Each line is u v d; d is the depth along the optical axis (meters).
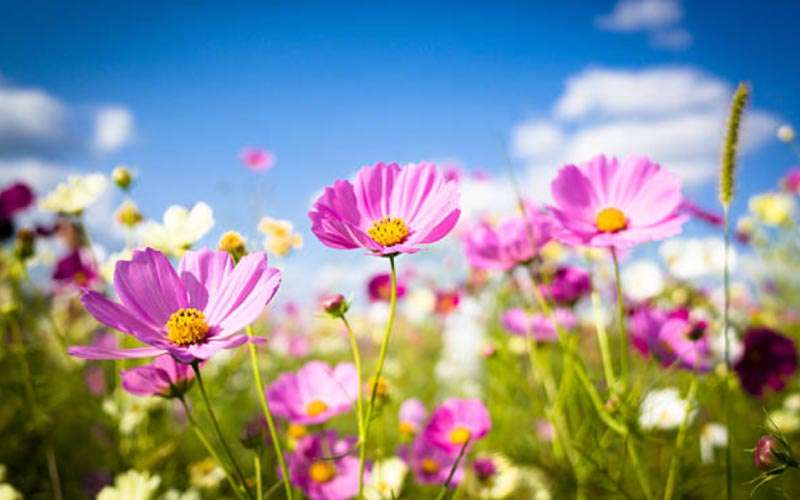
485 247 0.49
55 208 0.59
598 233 0.40
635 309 0.55
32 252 0.62
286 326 1.24
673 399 0.47
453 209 0.32
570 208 0.41
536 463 0.48
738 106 0.36
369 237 0.32
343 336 1.26
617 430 0.41
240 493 0.31
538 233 0.48
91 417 0.64
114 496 0.45
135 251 0.32
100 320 0.29
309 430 0.52
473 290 0.86
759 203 1.13
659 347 0.50
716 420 0.61
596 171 0.42
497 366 0.59
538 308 0.58
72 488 0.60
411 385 0.97
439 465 0.50
